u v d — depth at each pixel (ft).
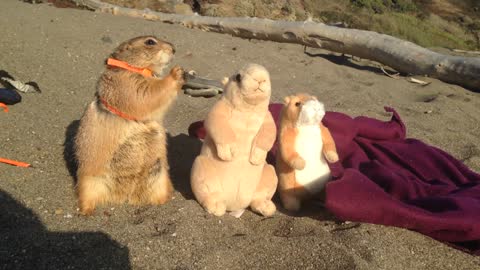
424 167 2.89
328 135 2.47
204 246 2.07
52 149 2.94
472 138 3.67
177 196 2.53
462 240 2.19
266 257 2.02
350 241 2.14
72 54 4.65
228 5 9.39
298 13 10.73
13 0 6.35
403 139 3.22
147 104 2.26
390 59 5.57
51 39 4.90
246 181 2.26
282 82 4.85
